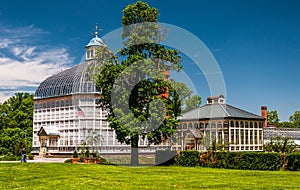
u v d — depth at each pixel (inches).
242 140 2117.4
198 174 955.3
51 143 2201.0
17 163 1224.8
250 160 1141.7
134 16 1277.1
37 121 2364.7
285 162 1099.9
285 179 855.1
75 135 2084.2
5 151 2324.1
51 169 1037.2
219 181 813.2
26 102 2647.6
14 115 2623.0
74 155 1742.1
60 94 2217.0
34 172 967.0
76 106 2097.7
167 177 880.3
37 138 2351.1
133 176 894.4
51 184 759.7
